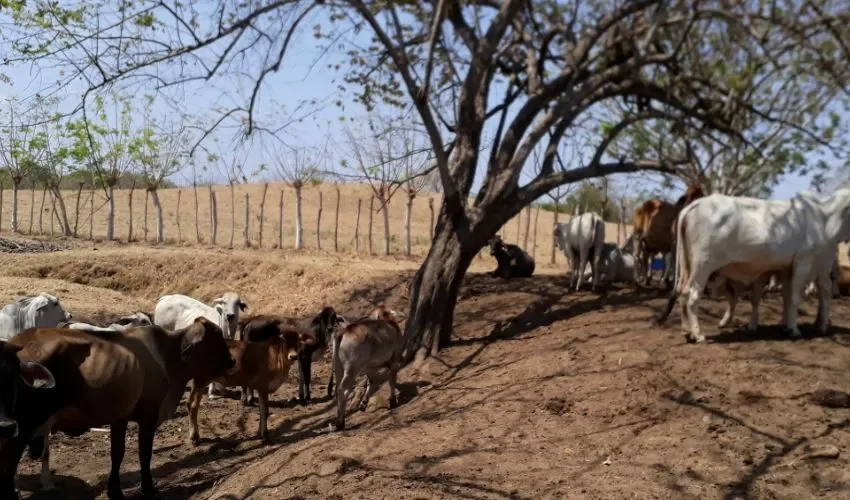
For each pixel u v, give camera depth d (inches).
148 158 952.9
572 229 628.1
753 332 417.4
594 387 357.4
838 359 359.3
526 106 494.9
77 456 383.2
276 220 1333.7
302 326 492.7
